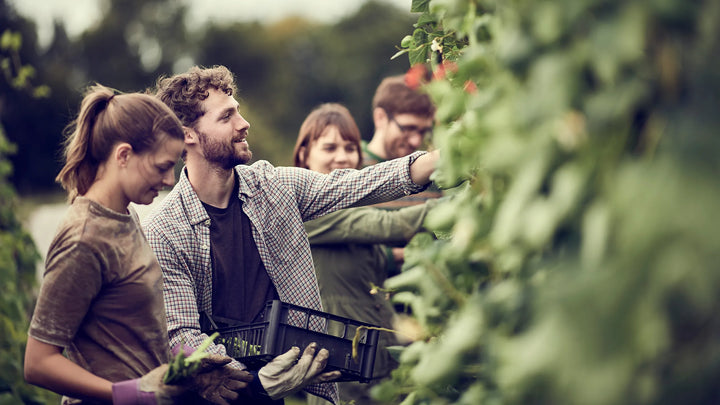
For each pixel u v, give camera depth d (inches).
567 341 35.5
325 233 134.4
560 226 42.1
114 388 83.0
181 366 83.0
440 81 64.1
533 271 44.7
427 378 49.6
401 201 149.3
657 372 36.2
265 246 107.0
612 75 38.3
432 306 61.4
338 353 96.7
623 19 38.2
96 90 89.7
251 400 99.3
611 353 34.6
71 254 81.9
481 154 50.5
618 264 35.0
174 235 103.1
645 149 38.4
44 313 81.7
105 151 85.8
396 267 147.3
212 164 106.1
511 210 43.4
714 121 34.6
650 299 34.1
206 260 103.7
